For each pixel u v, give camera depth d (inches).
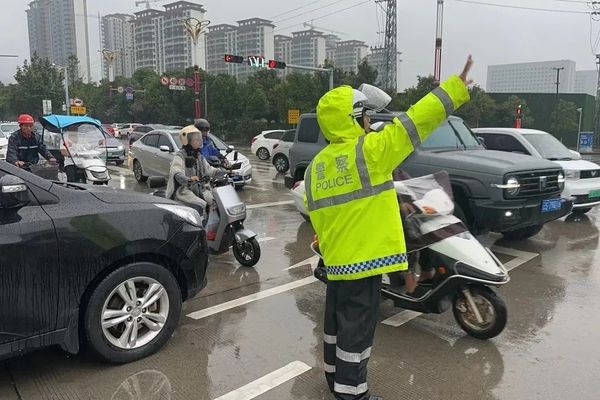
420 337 169.6
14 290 127.9
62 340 137.4
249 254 248.8
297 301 203.3
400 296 171.6
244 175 505.7
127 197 155.2
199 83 1690.5
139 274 149.6
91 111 2709.2
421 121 107.9
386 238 113.7
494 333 162.1
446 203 160.6
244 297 207.8
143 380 140.9
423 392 135.6
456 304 170.1
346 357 119.4
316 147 350.0
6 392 134.6
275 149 682.8
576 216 376.8
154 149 536.7
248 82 1872.5
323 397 133.3
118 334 150.8
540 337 168.7
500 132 368.5
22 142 299.6
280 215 384.2
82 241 137.6
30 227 130.3
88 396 132.9
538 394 134.1
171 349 159.8
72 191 144.4
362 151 112.7
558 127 2064.5
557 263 254.5
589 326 177.5
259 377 143.4
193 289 166.1
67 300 136.6
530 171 249.1
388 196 114.7
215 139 534.6
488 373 145.3
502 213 243.9
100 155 416.8
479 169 248.5
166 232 155.3
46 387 137.2
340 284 118.5
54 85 2313.0
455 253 161.0
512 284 222.4
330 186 116.8
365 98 122.7
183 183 230.2
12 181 124.5
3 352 128.0
